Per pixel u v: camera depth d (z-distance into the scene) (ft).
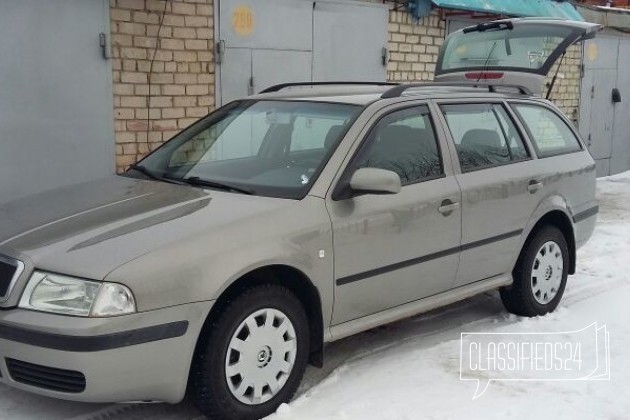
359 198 14.56
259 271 13.12
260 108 16.94
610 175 47.73
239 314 12.58
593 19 43.42
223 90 26.89
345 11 30.22
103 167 24.07
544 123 20.13
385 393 14.33
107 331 11.23
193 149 16.63
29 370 11.75
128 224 12.73
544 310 19.39
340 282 14.16
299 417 13.19
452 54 25.54
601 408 13.93
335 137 14.97
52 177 23.00
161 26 24.85
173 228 12.51
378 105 15.71
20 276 11.84
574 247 20.44
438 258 16.10
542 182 18.80
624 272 24.03
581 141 21.26
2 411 13.21
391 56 32.40
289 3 28.30
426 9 32.71
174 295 11.76
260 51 27.73
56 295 11.53
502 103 18.84
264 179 14.66
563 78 42.55
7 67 21.74
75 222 13.07
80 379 11.40
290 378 13.53
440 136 16.61
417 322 18.92
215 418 12.59
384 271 14.96
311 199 13.88
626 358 16.42
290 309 13.37
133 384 11.62
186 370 12.04
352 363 15.92
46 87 22.53
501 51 24.47
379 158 15.26
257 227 12.98
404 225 15.19
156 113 25.18
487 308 20.18
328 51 29.94
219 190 14.55
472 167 17.16
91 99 23.52
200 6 25.80
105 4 23.39
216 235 12.51
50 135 22.80
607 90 46.16
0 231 13.21
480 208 16.96
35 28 22.09
